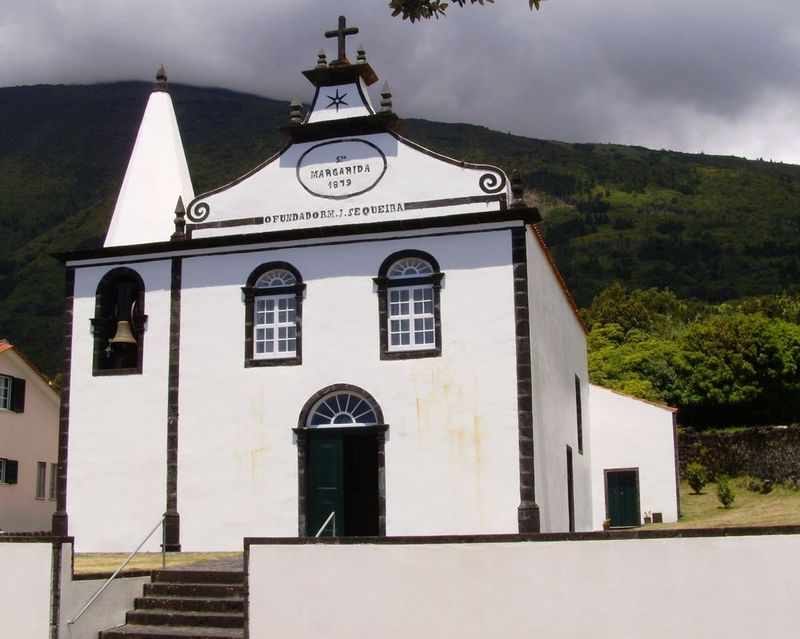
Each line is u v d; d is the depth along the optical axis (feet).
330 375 67.05
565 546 38.09
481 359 64.34
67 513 70.49
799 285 256.93
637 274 322.14
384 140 69.97
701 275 313.73
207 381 69.56
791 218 387.75
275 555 41.11
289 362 68.03
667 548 37.17
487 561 38.81
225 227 71.82
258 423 68.03
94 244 320.09
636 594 37.19
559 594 37.88
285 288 69.46
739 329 135.74
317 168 70.90
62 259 74.13
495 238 65.67
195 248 71.56
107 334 73.56
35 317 257.75
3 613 44.52
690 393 134.82
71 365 72.69
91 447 71.00
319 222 70.03
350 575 40.16
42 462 112.37
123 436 70.49
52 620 43.78
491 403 63.67
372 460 69.77
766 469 106.22
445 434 64.13
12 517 105.91
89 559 63.46
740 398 131.85
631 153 576.20
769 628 35.88
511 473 62.54
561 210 444.14
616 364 142.41
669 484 96.37
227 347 69.67
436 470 63.82
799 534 36.14
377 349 66.49
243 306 69.92
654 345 148.56
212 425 68.85
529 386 63.31
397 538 39.91
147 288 72.08
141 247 72.08
